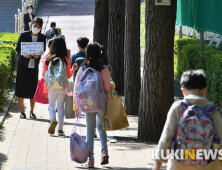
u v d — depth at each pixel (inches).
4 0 2908.5
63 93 750.5
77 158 547.2
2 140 703.1
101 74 550.6
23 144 680.4
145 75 730.8
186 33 1764.3
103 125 556.1
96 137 754.8
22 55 888.3
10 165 560.1
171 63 718.5
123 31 1250.0
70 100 758.5
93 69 544.4
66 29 2427.4
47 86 753.6
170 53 713.6
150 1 699.4
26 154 620.4
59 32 1259.8
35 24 876.0
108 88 553.0
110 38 1258.0
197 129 317.1
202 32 1245.7
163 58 709.9
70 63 748.0
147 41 716.7
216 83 986.1
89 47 557.6
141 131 744.3
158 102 724.7
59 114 751.7
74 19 2628.0
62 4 2992.1
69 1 3070.9
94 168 557.6
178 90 1291.8
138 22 1019.9
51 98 751.7
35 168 549.3
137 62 1025.5
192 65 1238.9
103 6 1346.0
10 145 670.5
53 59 731.4
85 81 536.4
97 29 1355.8
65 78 731.4
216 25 1136.8
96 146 685.9
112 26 1248.8
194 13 1322.6
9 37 1777.8
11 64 1235.2
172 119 329.7
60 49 739.4
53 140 715.4
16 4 2878.9
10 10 2824.8
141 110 744.3
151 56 714.2
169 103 727.1
